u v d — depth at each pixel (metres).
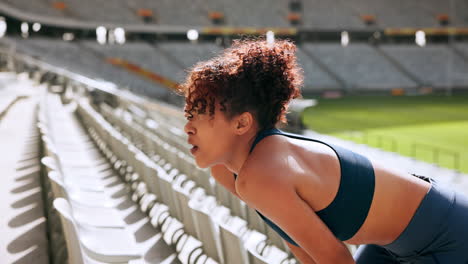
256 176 1.17
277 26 48.09
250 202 1.22
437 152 17.81
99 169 5.70
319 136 22.06
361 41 53.44
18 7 37.25
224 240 2.22
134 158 4.80
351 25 49.97
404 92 47.44
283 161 1.18
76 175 4.76
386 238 1.33
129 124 8.03
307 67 47.75
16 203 3.09
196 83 1.24
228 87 1.22
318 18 49.75
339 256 1.16
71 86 15.20
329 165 1.23
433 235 1.33
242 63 1.24
